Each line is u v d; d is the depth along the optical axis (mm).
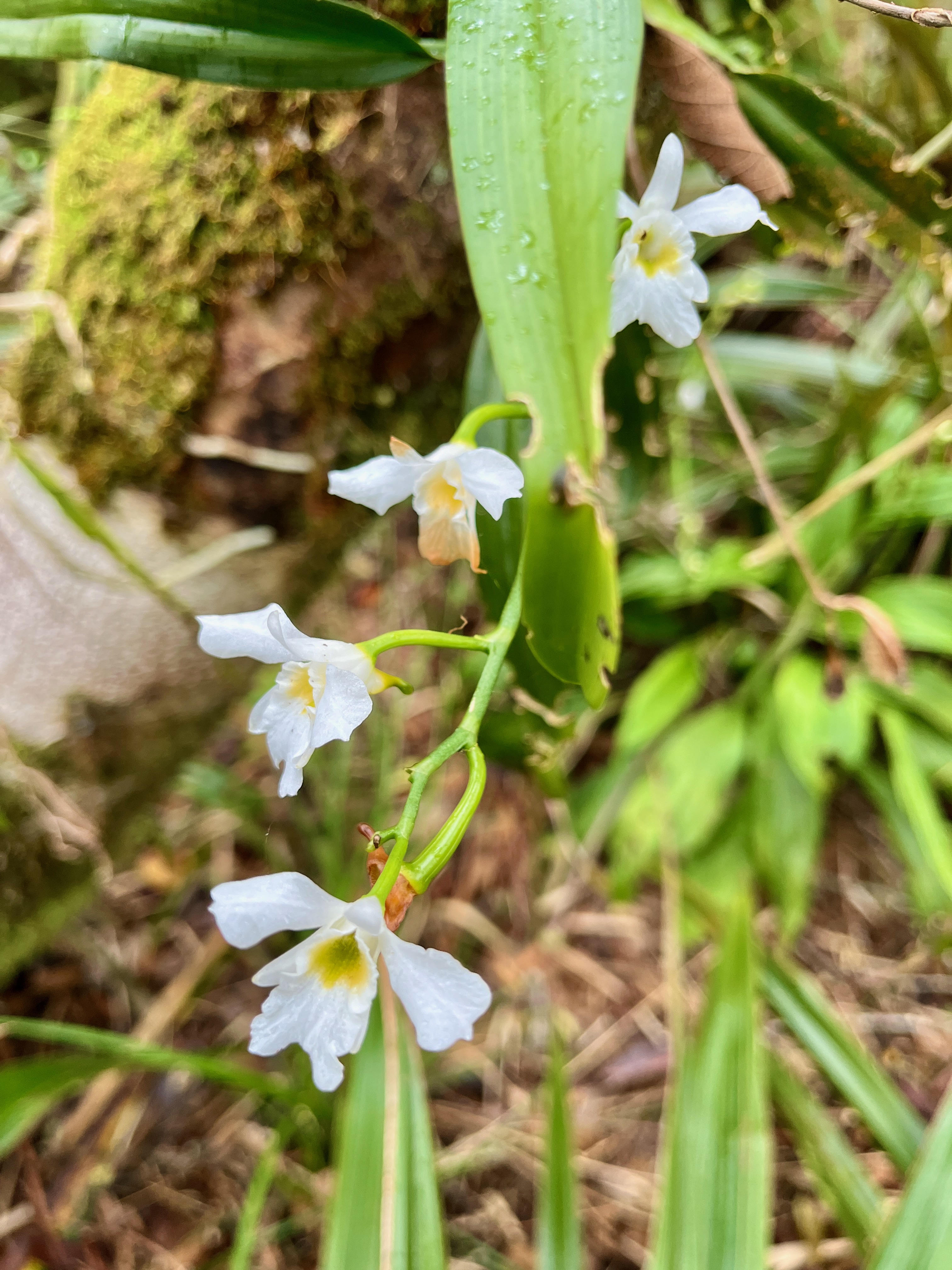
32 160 238
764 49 176
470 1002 110
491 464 126
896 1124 204
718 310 277
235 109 165
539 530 123
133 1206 233
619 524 323
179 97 169
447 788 326
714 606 336
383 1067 194
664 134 187
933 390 230
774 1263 224
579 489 119
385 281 187
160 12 136
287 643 118
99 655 207
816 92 156
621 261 140
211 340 184
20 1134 165
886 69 209
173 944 288
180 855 296
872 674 244
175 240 175
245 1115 251
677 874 277
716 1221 178
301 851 303
